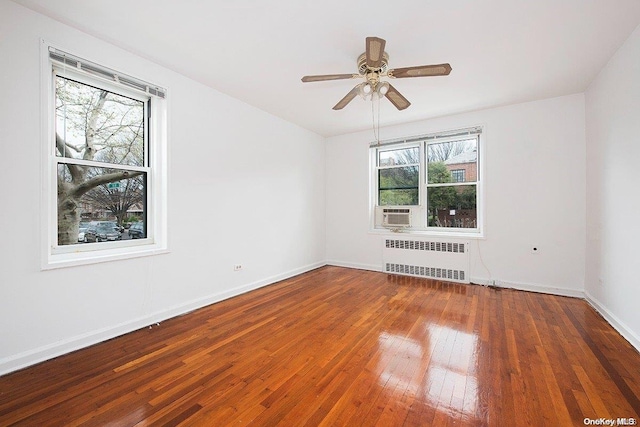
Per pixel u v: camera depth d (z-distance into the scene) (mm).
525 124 3689
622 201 2439
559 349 2168
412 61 2633
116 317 2436
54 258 2152
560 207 3516
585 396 1628
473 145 4207
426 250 4398
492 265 3932
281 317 2842
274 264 4207
